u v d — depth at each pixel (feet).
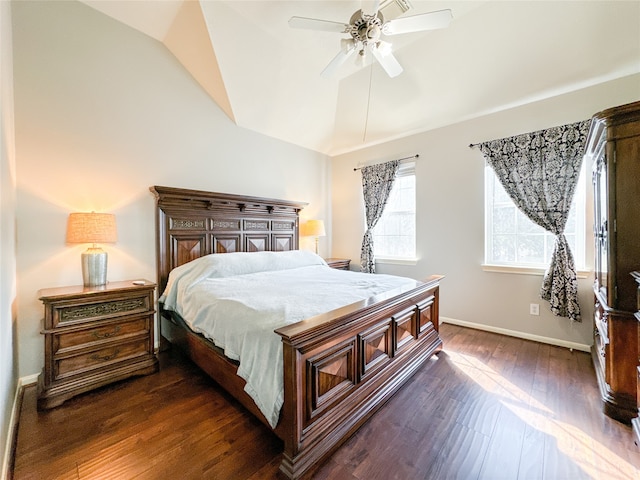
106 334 6.81
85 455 4.59
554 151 8.90
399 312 6.82
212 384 6.86
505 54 8.55
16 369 6.45
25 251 6.96
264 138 12.71
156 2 7.95
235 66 9.47
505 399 6.13
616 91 8.05
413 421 5.42
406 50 9.46
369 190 14.08
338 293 6.69
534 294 9.50
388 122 12.44
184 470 4.29
